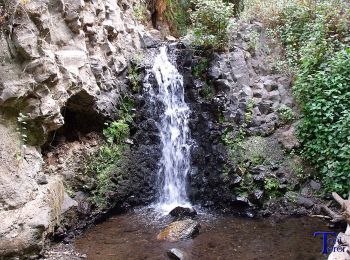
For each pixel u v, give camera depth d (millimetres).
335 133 7074
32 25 5781
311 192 7340
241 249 5824
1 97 5363
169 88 8594
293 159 7645
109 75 7750
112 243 6012
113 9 8594
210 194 7633
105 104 7434
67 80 6301
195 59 8508
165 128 8336
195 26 8773
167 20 11883
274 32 9023
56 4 6543
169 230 6258
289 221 6812
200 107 8203
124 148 7676
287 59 8703
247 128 8008
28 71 5672
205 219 6996
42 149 6570
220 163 7664
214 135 7895
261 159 7617
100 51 7762
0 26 5469
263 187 7297
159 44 9367
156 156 7988
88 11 7414
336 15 8289
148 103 8227
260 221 6863
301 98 7805
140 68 8430
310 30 8438
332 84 7277
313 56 7762
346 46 7754
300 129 7742
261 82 8508
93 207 6797
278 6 9258
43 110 5828
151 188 7777
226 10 8422
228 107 8117
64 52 6543
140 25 10133
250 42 8773
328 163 7098
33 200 5500
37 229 5312
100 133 7543
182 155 8102
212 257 5574
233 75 8398
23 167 5621
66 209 6223
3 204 5160
